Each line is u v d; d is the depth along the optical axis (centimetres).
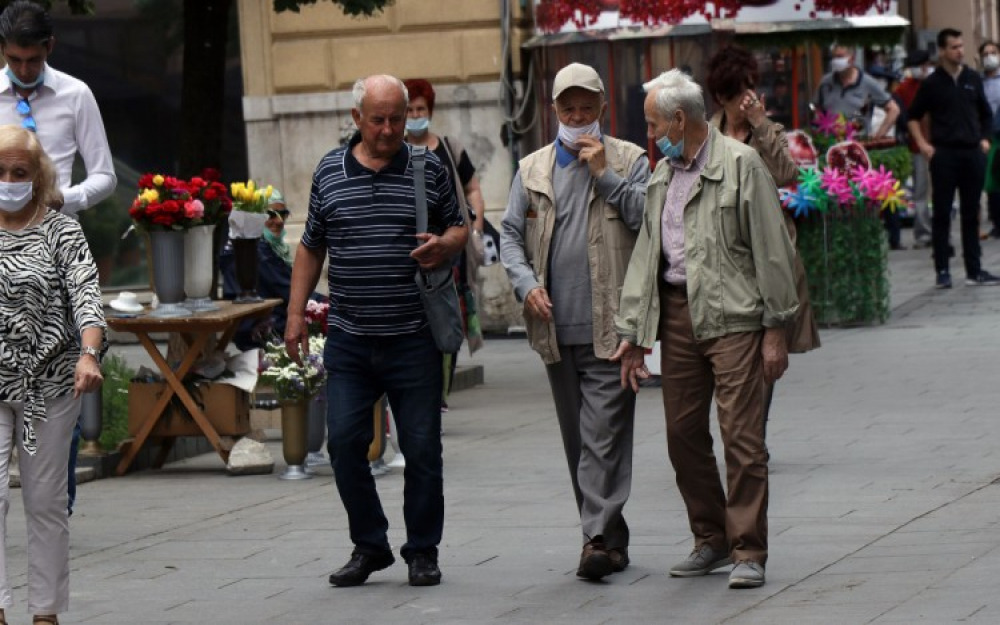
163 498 2392
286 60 4412
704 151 1720
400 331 1775
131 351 4297
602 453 1766
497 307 4372
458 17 4294
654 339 1730
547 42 3956
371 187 1767
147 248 2606
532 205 1795
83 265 1568
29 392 1548
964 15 7981
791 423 2750
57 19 4600
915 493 2142
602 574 1750
